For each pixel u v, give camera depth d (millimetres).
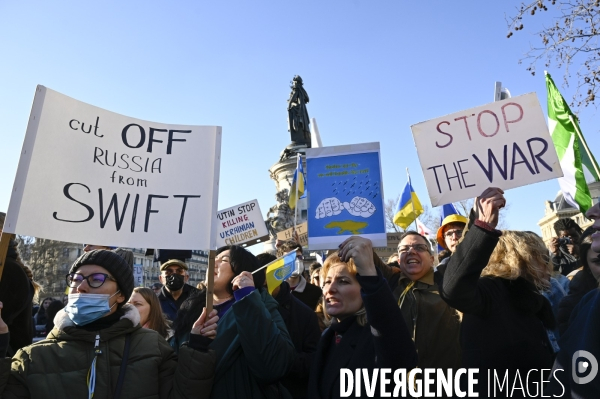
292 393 4355
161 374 3209
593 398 2287
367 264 2994
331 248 4621
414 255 4660
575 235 7406
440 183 4070
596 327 2391
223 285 4219
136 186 3557
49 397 2846
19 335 4449
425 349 4305
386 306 2928
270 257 5559
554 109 5230
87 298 3086
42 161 3234
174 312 6770
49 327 8859
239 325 3422
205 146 3764
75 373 2938
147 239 3469
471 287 3086
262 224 9922
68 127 3387
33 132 3230
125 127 3635
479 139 4102
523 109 4066
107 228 3387
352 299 3326
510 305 3352
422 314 4469
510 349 3219
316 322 4828
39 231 3129
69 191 3307
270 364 3359
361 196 4691
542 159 3943
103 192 3438
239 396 3490
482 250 3012
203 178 3682
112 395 2930
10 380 2930
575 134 5020
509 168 3982
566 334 2598
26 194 3129
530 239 3547
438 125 4191
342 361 3258
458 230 5527
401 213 9539
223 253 4352
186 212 3588
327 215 4711
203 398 3082
